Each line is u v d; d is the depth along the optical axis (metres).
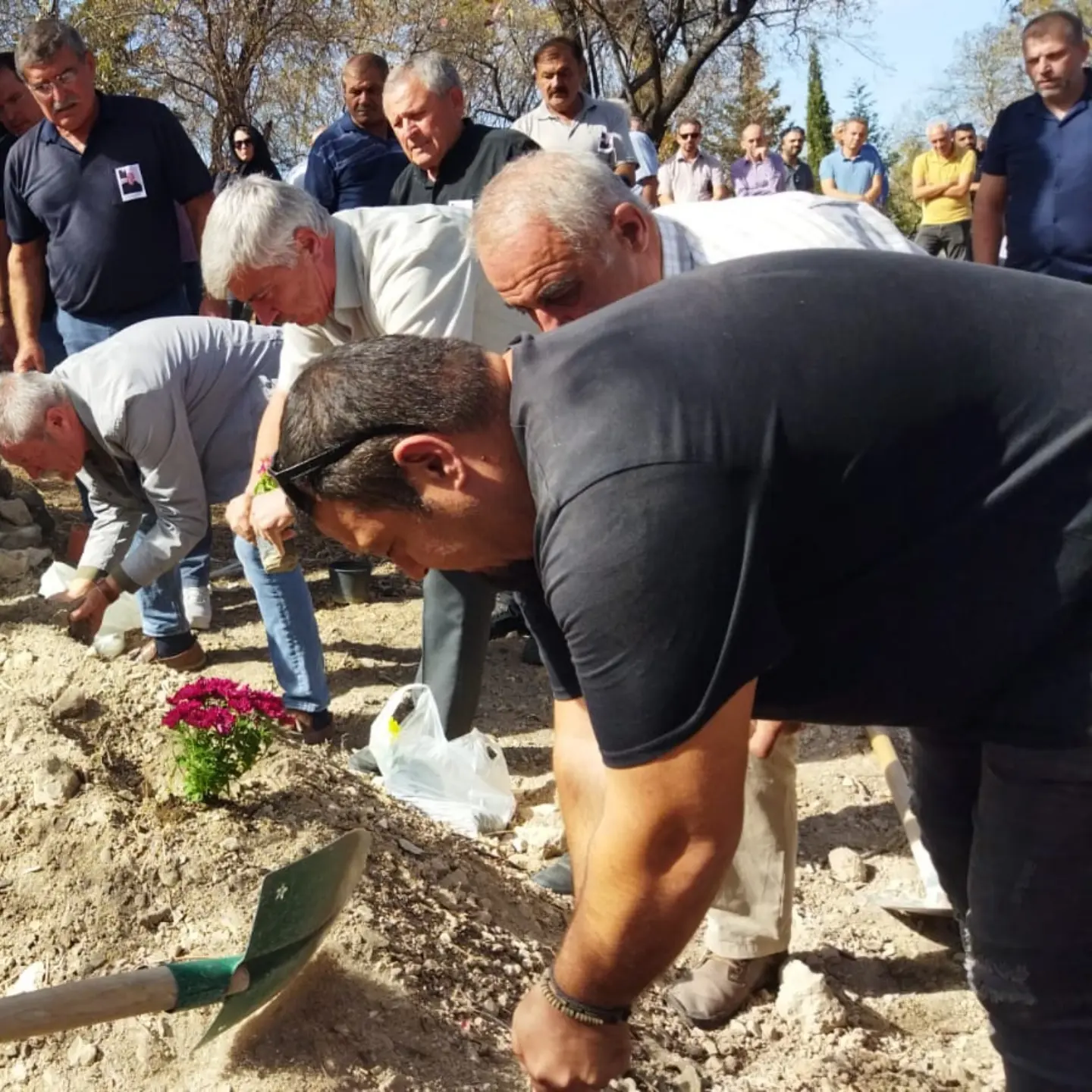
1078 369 1.67
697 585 1.49
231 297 3.42
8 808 2.97
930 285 1.71
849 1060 2.83
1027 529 1.65
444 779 3.87
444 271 3.44
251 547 4.18
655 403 1.55
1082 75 5.21
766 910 2.96
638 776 1.56
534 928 3.26
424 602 3.93
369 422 1.64
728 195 11.50
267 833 3.00
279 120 16.25
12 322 6.46
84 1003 2.09
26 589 5.38
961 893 2.37
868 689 1.76
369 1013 2.54
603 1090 2.54
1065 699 1.72
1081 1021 1.89
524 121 6.70
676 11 16.17
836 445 1.57
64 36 5.16
